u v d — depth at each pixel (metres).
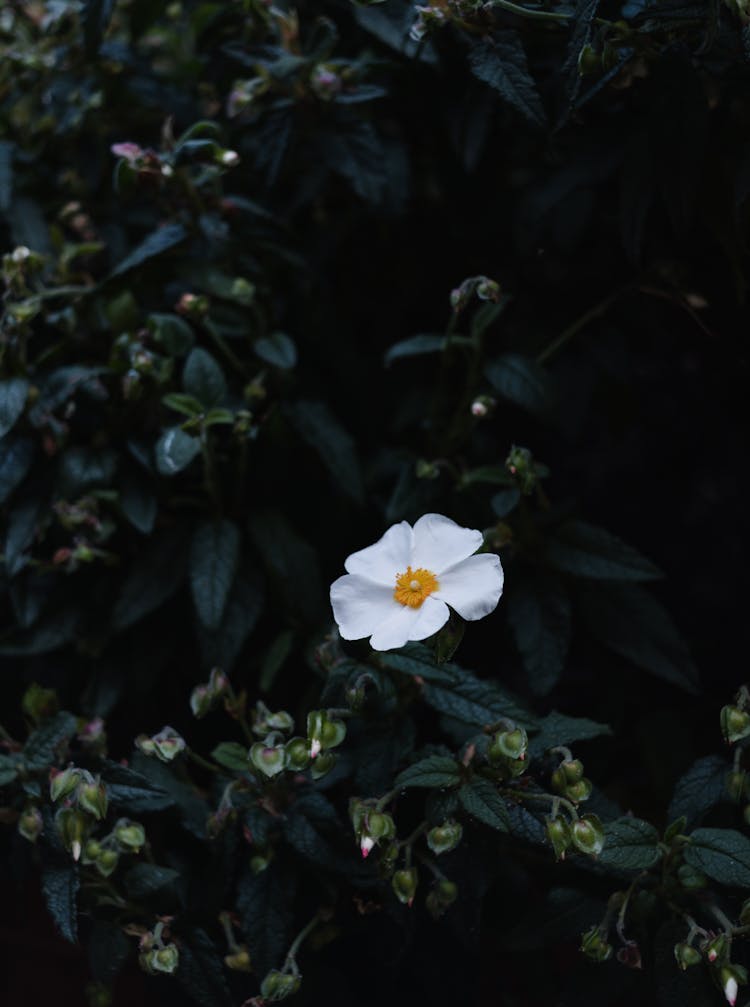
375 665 0.63
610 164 0.69
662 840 0.62
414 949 0.70
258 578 0.70
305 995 0.66
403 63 0.72
